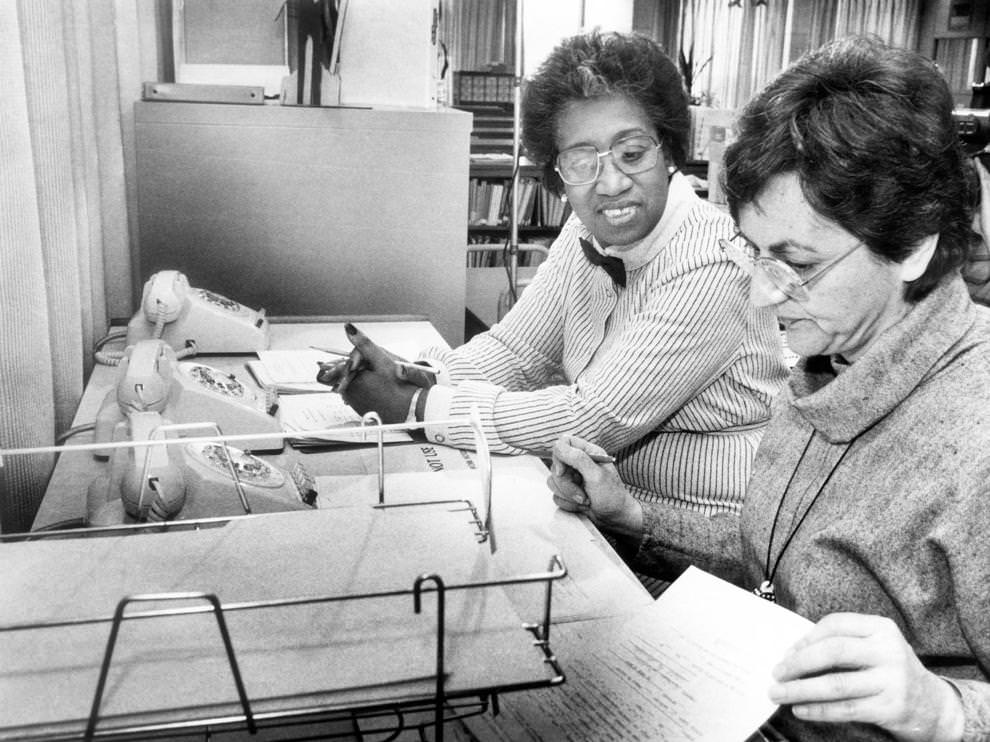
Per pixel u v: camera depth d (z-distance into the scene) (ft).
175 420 4.32
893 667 2.40
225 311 6.28
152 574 2.40
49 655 2.05
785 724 3.04
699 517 4.17
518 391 5.54
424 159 7.79
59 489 4.00
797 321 3.01
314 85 7.74
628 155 4.45
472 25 17.92
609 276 5.04
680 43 20.20
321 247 7.82
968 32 18.81
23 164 4.09
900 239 2.69
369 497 3.68
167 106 7.39
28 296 4.18
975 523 2.73
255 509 3.39
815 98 2.70
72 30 5.70
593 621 3.00
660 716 2.52
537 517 3.85
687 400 4.81
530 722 2.55
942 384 2.93
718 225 4.67
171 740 2.29
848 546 3.05
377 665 2.07
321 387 5.50
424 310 8.11
